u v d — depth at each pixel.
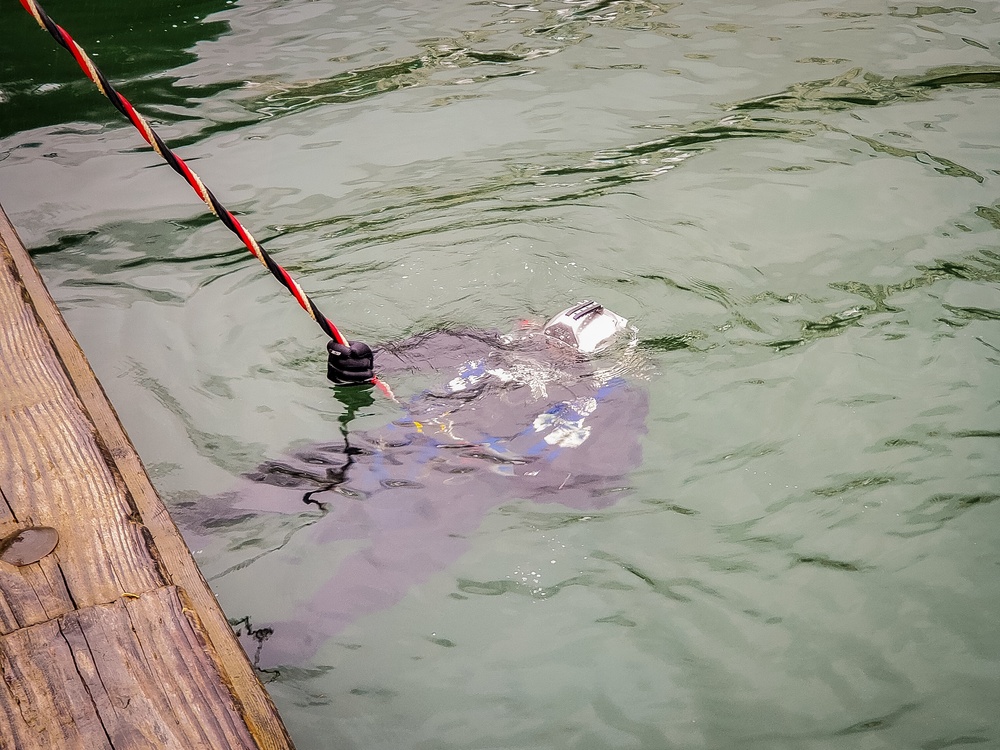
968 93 6.80
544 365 4.28
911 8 8.34
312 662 3.07
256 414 4.20
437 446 3.92
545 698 2.95
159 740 1.69
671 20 8.39
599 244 5.35
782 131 6.45
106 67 7.77
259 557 3.44
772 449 3.90
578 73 7.45
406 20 8.62
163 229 5.70
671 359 4.42
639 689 2.97
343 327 4.78
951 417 4.02
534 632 3.17
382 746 2.81
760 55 7.59
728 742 2.79
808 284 4.94
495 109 6.96
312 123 6.88
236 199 5.96
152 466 3.91
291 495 3.72
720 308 4.79
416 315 4.85
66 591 1.96
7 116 7.05
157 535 2.51
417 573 3.38
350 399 4.24
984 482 3.69
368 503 3.67
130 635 1.86
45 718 1.72
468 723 2.88
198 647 1.85
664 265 5.15
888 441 3.91
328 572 3.38
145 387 4.41
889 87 6.97
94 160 6.45
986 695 2.89
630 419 4.03
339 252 5.38
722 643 3.12
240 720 1.73
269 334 4.76
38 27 8.46
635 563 3.41
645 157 6.24
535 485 3.73
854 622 3.16
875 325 4.60
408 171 6.21
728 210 5.62
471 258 5.27
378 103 7.13
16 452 2.33
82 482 2.24
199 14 8.82
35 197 6.01
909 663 3.01
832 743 2.77
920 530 3.50
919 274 4.95
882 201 5.61
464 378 4.27
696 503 3.66
